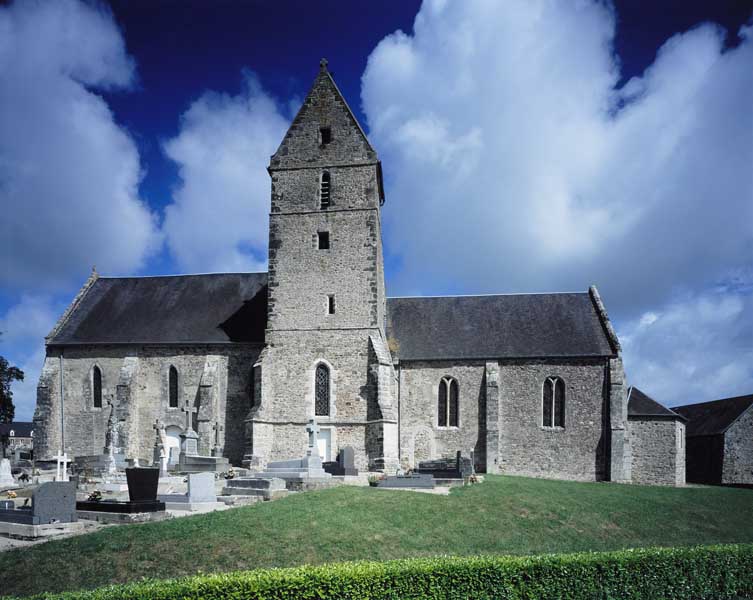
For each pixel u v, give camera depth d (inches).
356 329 1624.0
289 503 1008.9
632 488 1560.0
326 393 1612.9
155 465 1541.6
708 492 1581.0
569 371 1781.5
